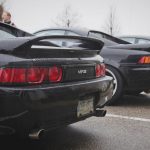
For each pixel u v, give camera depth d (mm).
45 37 3572
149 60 6305
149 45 6383
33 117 3312
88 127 5031
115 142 4449
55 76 3539
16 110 3238
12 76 3283
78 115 3816
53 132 4715
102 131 4875
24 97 3242
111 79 4480
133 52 6371
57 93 3469
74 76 3779
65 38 3896
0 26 4547
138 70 6301
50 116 3445
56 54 3627
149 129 5070
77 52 3898
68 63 3697
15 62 3307
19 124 3277
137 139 4602
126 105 6699
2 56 3344
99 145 4309
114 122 5359
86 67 3986
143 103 6992
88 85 3877
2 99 3225
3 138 4145
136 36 10039
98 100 4180
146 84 6359
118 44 6613
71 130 4852
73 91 3646
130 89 6441
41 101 3332
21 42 3391
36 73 3381
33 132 3367
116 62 6402
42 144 4234
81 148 4176
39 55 3479
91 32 6699
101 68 4355
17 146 4105
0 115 3244
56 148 4133
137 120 5547
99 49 4480
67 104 3600
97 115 4273
